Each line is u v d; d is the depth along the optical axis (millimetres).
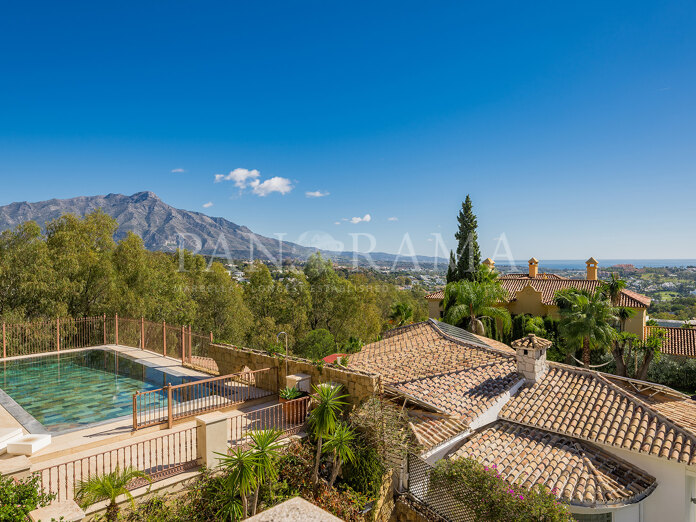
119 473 8578
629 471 10781
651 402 14219
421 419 12477
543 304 38375
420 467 10617
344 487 10156
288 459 10203
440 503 10008
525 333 34688
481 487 9133
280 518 2408
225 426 9430
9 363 18672
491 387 14141
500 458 11211
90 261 30953
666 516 10477
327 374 12578
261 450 8602
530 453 11422
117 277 32656
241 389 14453
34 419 11875
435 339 20375
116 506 7434
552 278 42938
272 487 9414
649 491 10273
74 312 30516
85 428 11078
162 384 15422
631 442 11055
